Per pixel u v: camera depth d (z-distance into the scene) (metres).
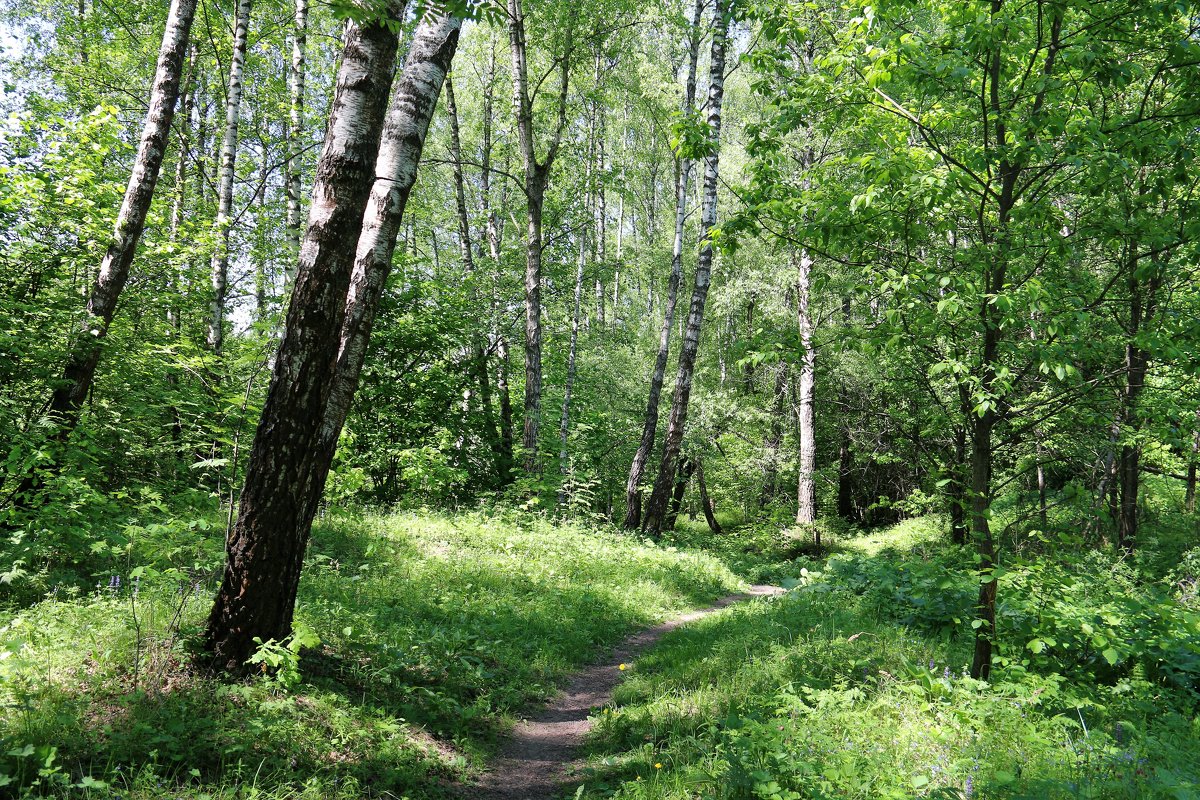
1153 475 20.22
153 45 18.84
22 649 4.51
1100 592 6.88
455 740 5.38
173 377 11.66
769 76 6.37
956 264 5.50
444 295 19.38
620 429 25.89
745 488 28.34
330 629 6.40
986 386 5.09
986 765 3.68
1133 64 4.75
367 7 4.27
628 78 22.94
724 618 9.83
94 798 3.25
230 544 5.10
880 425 21.27
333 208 5.10
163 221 12.38
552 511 17.00
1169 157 5.01
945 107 5.95
